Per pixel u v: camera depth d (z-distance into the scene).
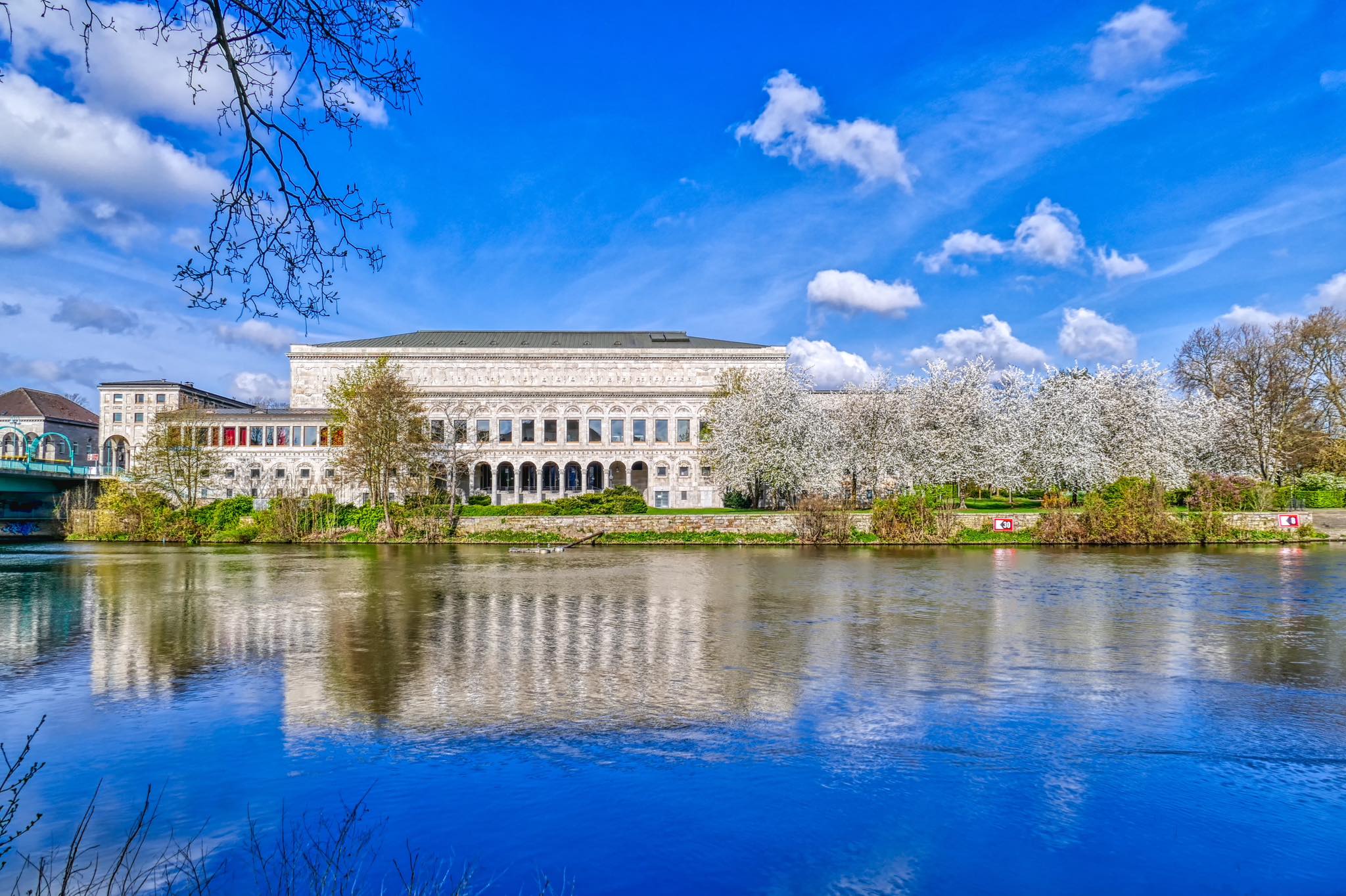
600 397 98.94
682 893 8.71
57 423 113.62
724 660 19.45
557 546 58.03
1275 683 17.28
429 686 16.92
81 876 8.97
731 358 105.75
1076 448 67.25
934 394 72.44
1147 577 37.03
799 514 59.50
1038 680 17.45
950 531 58.38
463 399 97.94
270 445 92.00
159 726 14.26
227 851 9.61
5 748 13.16
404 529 63.56
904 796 11.10
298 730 13.99
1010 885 8.88
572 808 10.73
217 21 6.90
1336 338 72.25
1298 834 10.06
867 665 18.89
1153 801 10.99
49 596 31.25
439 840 9.86
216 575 39.06
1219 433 75.81
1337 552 51.31
